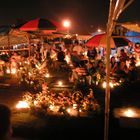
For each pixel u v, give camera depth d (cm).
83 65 1847
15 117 1041
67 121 1003
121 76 1756
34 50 2508
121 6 427
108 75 583
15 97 1373
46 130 925
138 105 1239
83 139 867
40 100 1116
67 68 2212
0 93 1467
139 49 2412
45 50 2436
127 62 1983
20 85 1647
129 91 1542
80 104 1099
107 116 601
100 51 2681
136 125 945
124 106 1220
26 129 928
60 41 3052
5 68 2080
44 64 1945
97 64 1880
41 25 1697
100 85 1638
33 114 1065
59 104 1095
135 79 1833
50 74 2038
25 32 1978
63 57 2277
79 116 1049
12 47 2683
